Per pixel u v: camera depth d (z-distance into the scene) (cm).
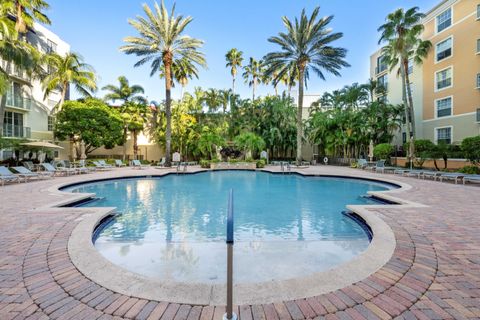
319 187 1173
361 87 2603
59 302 226
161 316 207
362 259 311
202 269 358
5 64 1836
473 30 1709
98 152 2967
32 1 1783
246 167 2048
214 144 2448
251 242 473
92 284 256
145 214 688
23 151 1925
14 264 300
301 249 434
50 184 1055
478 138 1343
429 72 2073
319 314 209
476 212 554
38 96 2208
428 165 1969
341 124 2553
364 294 237
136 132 2808
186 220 630
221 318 203
